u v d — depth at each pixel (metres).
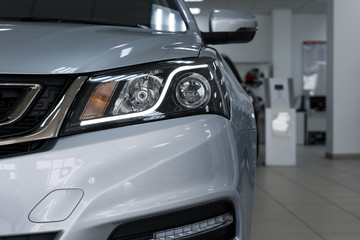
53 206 0.93
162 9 1.60
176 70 1.08
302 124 10.84
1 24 1.29
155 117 1.03
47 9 1.60
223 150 1.08
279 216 3.17
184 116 1.06
